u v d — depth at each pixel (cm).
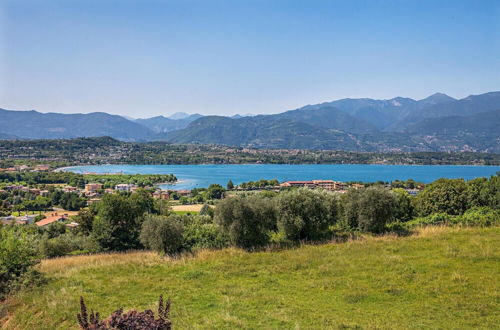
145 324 586
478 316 1020
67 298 1270
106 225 3092
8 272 1438
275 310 1132
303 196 2192
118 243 3108
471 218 2344
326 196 2319
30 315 1145
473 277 1305
